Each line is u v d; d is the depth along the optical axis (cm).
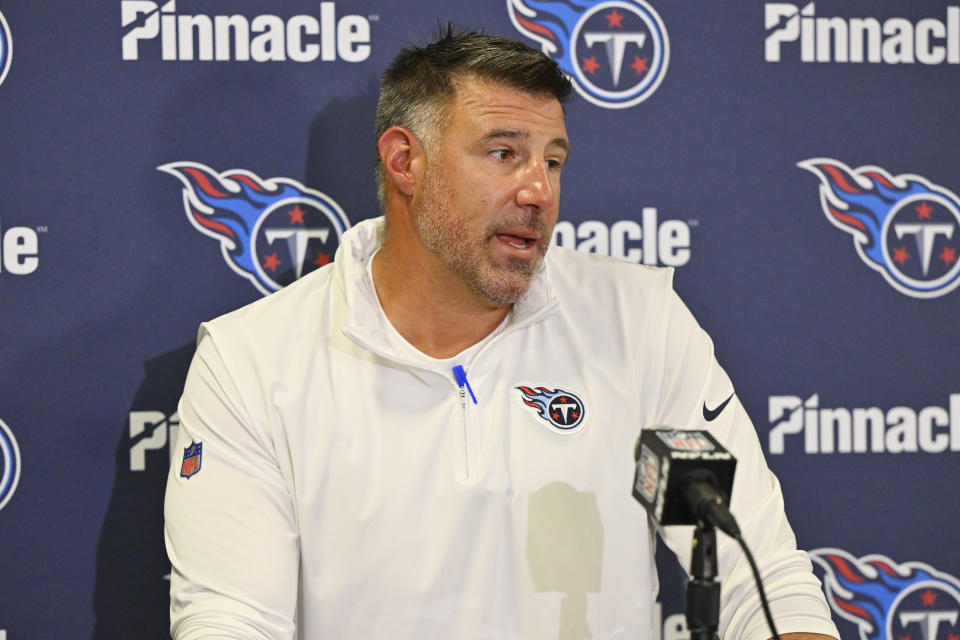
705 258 514
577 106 505
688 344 445
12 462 484
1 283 480
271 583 389
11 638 488
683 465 277
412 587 402
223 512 397
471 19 500
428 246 405
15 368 482
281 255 499
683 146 511
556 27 503
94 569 493
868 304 522
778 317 519
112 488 493
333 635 406
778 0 511
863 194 519
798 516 522
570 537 414
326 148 498
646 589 425
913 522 528
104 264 486
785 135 515
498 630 407
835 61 515
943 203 523
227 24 488
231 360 416
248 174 494
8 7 473
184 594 388
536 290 429
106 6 480
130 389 491
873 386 524
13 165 477
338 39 495
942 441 528
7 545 486
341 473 405
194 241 493
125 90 483
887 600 528
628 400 430
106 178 484
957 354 527
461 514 404
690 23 508
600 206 509
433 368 412
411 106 412
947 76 521
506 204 389
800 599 385
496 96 389
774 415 520
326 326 427
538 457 416
